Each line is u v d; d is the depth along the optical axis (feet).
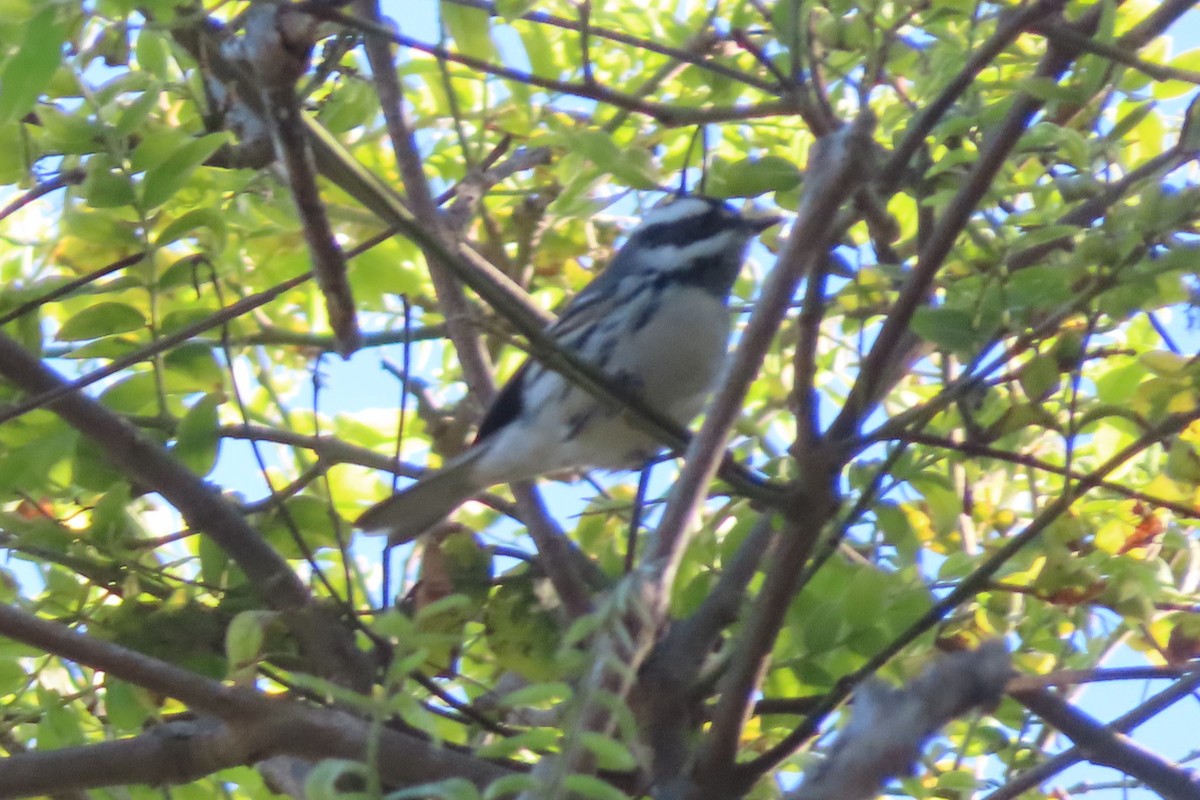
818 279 23.29
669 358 33.17
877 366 23.53
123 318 27.86
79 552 27.50
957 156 25.21
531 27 34.71
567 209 31.83
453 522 31.30
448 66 36.24
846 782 17.22
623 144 37.42
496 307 23.41
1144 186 24.41
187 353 29.12
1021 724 29.17
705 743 23.35
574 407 31.50
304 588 26.17
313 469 30.01
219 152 28.66
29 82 21.20
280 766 28.07
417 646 15.81
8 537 27.17
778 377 37.83
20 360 25.88
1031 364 23.65
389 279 34.78
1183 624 26.76
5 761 23.18
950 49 28.99
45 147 26.94
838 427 23.58
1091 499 29.30
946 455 28.91
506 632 27.27
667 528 21.58
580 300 33.99
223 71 27.78
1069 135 24.00
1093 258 22.65
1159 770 26.61
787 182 28.02
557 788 14.14
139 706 25.82
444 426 34.81
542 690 14.74
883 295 30.25
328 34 28.32
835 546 24.26
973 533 32.55
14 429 27.94
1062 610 28.02
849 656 26.35
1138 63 24.21
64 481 28.66
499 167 35.24
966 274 26.18
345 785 23.35
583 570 29.78
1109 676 25.04
